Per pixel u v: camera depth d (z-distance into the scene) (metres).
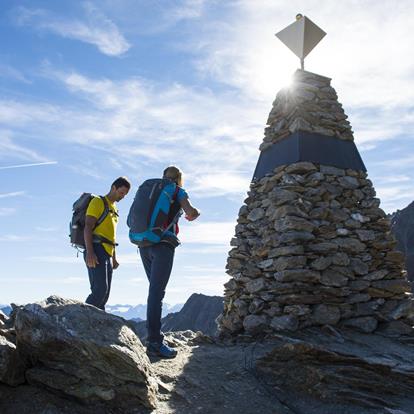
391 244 8.01
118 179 5.95
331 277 7.36
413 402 4.86
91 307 4.62
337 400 4.77
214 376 5.19
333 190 8.16
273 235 7.61
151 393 4.26
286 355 5.47
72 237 5.68
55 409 3.89
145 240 5.56
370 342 6.80
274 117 9.45
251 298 7.66
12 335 4.30
